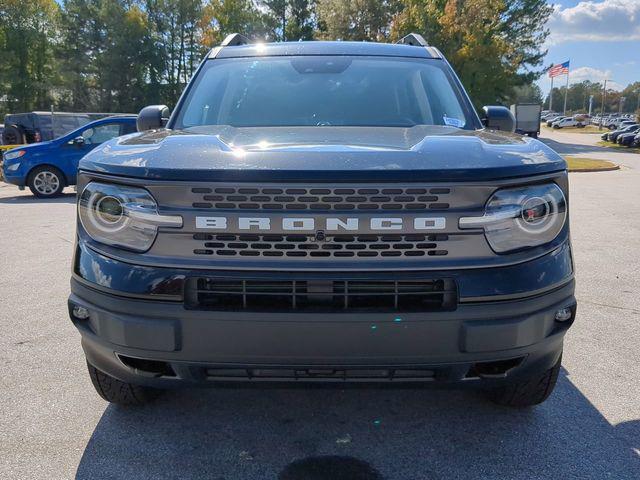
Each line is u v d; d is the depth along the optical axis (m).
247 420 2.99
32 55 63.53
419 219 2.11
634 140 36.22
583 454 2.68
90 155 2.47
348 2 46.28
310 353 2.17
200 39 62.00
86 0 62.59
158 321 2.20
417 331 2.16
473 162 2.18
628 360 3.81
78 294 2.38
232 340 2.18
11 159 12.55
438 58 3.92
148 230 2.19
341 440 2.80
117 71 61.53
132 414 3.05
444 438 2.81
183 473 2.54
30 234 8.15
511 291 2.18
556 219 2.28
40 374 3.55
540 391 2.87
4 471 2.54
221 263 2.15
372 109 3.37
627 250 7.18
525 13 47.03
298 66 3.73
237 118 3.33
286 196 2.10
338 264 2.12
